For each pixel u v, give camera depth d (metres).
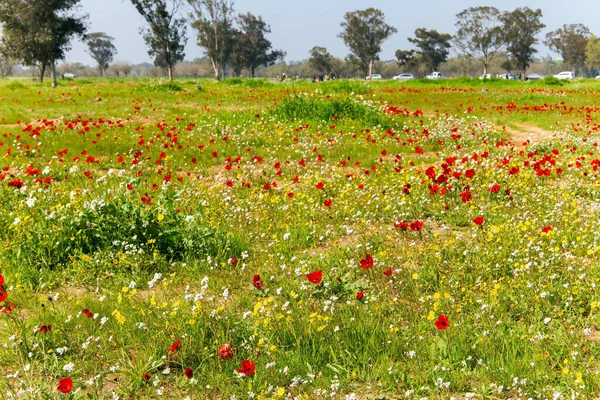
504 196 7.97
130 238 5.98
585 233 6.21
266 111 18.33
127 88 34.97
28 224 6.34
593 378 3.42
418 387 3.46
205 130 15.13
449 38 120.38
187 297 4.34
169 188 8.70
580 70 133.62
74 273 5.59
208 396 3.52
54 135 14.24
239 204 7.93
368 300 4.79
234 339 4.07
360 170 10.62
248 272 5.55
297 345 3.90
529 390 3.37
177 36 65.75
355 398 3.26
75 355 3.96
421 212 7.50
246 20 111.75
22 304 4.90
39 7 53.38
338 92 27.88
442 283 5.03
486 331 4.00
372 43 109.31
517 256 5.46
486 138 14.20
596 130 14.81
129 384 3.63
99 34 141.25
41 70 59.25
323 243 6.59
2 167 10.56
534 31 97.38
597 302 4.31
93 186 8.81
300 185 8.99
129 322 4.35
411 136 14.55
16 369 3.84
